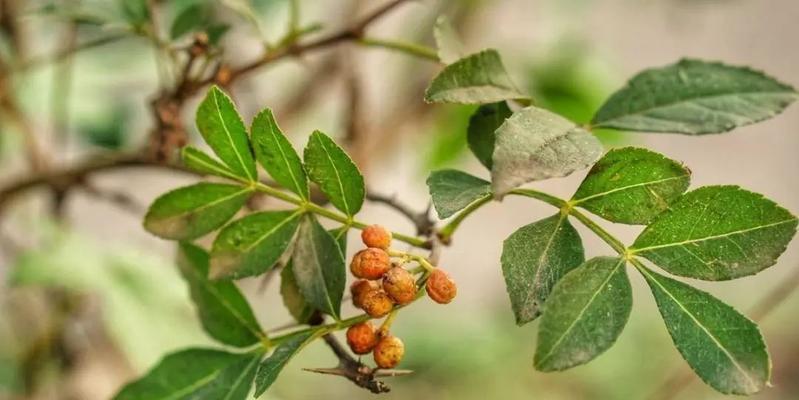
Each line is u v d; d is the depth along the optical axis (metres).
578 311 0.41
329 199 0.44
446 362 1.29
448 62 0.45
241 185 0.45
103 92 0.76
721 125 0.46
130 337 0.61
